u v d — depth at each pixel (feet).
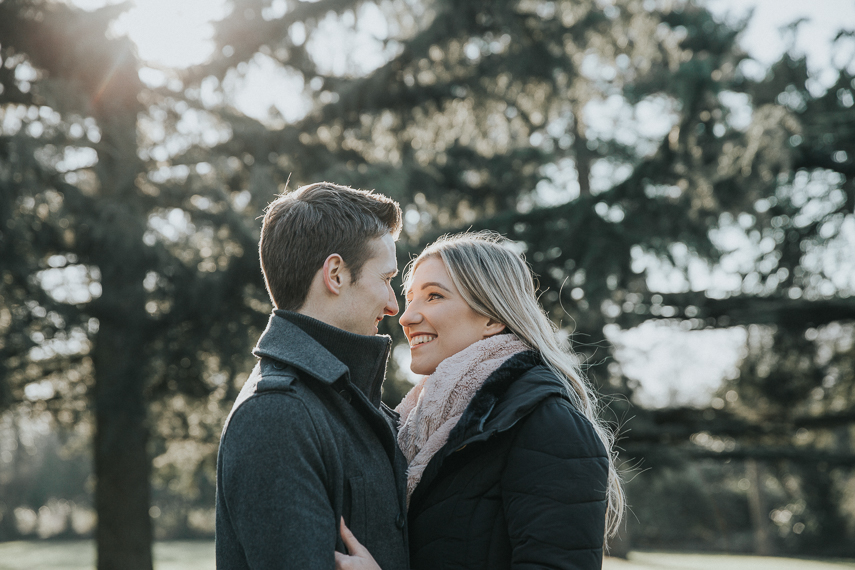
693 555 80.07
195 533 118.42
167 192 26.30
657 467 36.94
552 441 5.11
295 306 5.18
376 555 4.78
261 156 28.96
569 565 4.81
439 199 30.86
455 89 30.42
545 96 30.78
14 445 135.95
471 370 5.90
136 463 29.60
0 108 26.73
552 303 27.22
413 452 5.88
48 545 108.37
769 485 104.63
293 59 30.01
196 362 27.40
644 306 32.83
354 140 31.35
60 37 25.17
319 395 4.84
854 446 61.93
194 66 28.96
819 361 37.11
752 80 31.14
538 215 27.96
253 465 4.33
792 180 32.12
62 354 32.45
